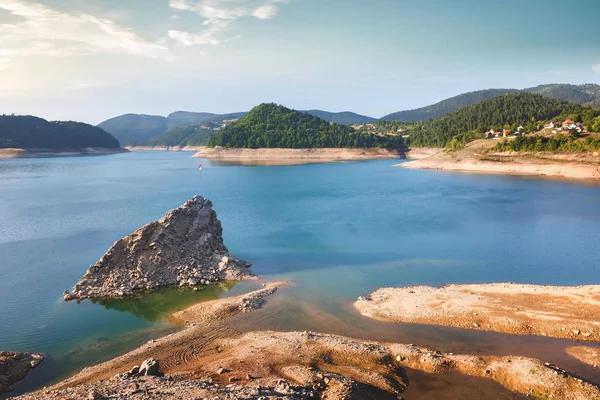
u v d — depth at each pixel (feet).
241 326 130.31
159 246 176.55
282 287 165.17
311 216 315.17
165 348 115.75
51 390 94.84
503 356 106.93
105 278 167.22
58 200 406.21
